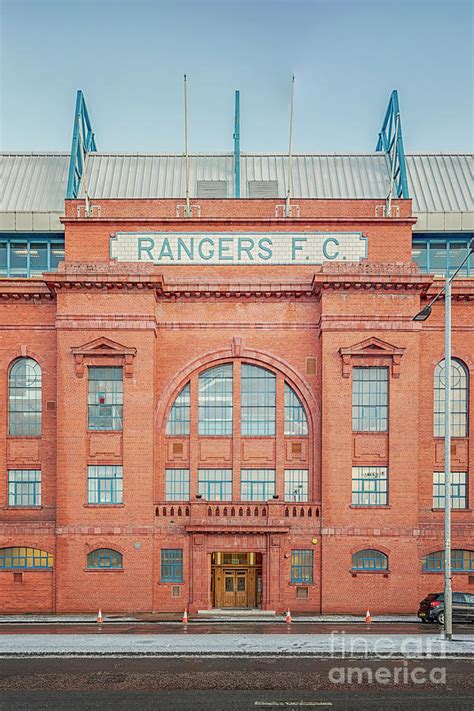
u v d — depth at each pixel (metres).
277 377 39.22
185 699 19.12
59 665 22.80
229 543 37.19
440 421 39.72
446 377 29.64
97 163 49.94
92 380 38.22
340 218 40.09
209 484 38.97
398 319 37.91
